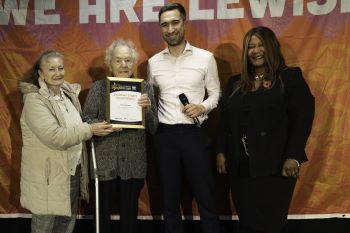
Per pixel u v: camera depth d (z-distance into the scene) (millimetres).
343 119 3223
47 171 2658
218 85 3082
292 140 2650
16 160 3516
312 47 3229
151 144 3416
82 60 3451
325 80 3227
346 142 3227
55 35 3461
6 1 3469
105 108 2863
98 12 3420
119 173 2871
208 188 2967
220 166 2945
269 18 3264
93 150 2863
